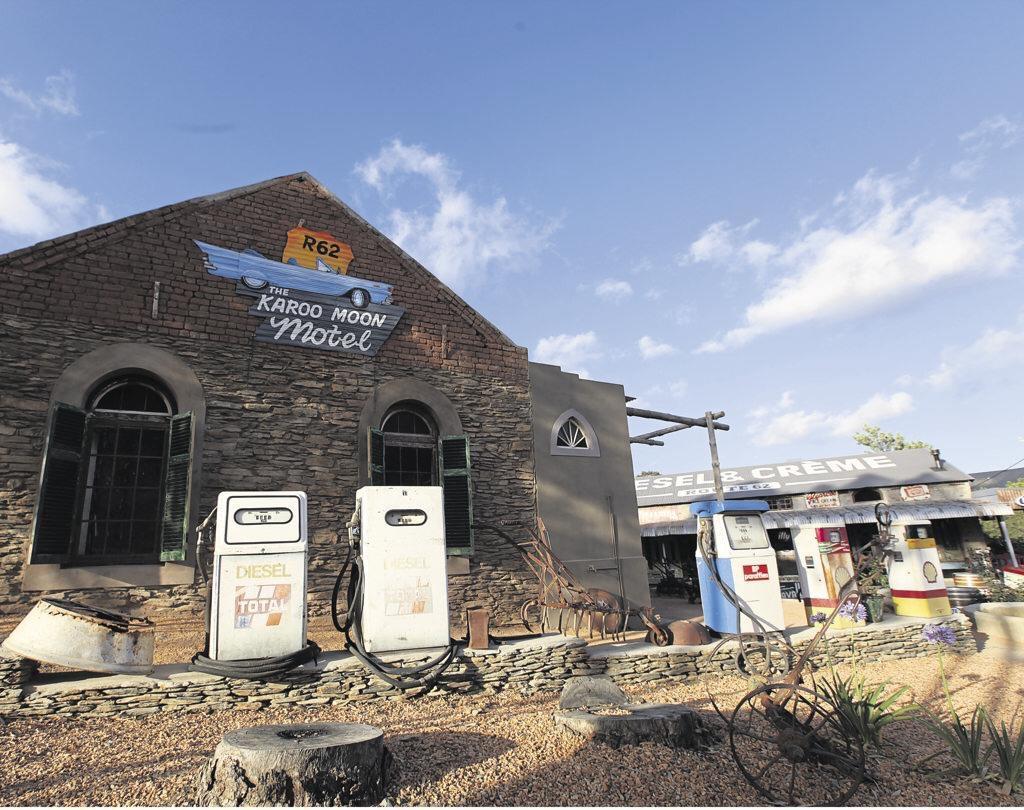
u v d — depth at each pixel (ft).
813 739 15.44
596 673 23.88
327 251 31.99
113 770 13.60
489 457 33.65
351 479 29.55
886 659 28.78
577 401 37.55
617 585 35.19
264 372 28.76
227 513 19.94
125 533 25.25
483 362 35.14
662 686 24.29
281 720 17.69
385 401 31.50
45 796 12.18
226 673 18.47
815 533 31.89
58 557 23.04
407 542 22.16
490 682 21.74
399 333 33.04
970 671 26.89
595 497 36.29
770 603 27.89
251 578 19.63
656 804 12.72
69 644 17.48
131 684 17.63
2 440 23.16
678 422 47.39
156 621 24.13
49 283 25.09
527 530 33.17
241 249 29.66
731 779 14.19
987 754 15.49
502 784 13.37
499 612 31.27
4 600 22.12
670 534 71.72
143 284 26.96
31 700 16.60
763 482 87.20
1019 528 83.20
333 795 12.01
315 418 29.45
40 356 24.36
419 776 13.61
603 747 15.51
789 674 16.93
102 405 26.02
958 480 76.48
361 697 19.76
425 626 21.62
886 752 16.56
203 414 26.84
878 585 36.32
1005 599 41.83
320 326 30.66
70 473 23.90
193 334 27.55
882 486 78.95
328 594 27.73
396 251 34.12
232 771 11.93
